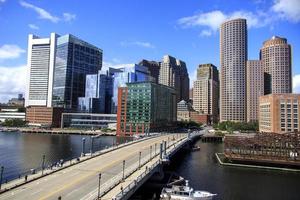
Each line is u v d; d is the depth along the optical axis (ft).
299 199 308.81
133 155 431.02
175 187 306.35
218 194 322.96
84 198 226.38
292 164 452.76
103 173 308.60
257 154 480.64
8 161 493.77
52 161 495.41
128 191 246.47
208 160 539.70
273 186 355.56
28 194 232.73
